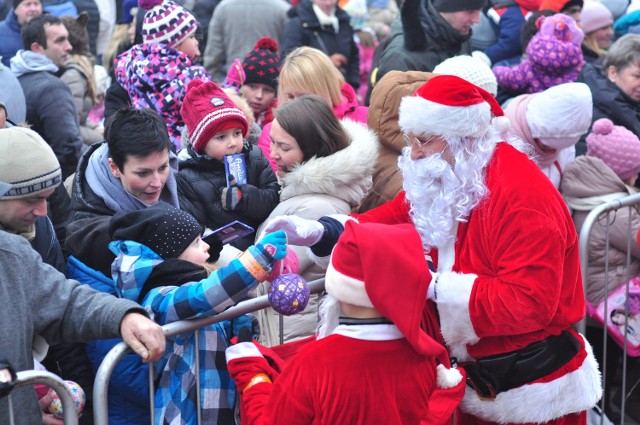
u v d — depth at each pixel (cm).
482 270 305
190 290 293
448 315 300
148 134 353
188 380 307
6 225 316
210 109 407
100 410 280
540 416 316
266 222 396
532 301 288
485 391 316
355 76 755
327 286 264
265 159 430
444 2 581
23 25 720
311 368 261
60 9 818
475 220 305
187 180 407
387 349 260
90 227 341
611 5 806
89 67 652
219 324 319
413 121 309
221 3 786
